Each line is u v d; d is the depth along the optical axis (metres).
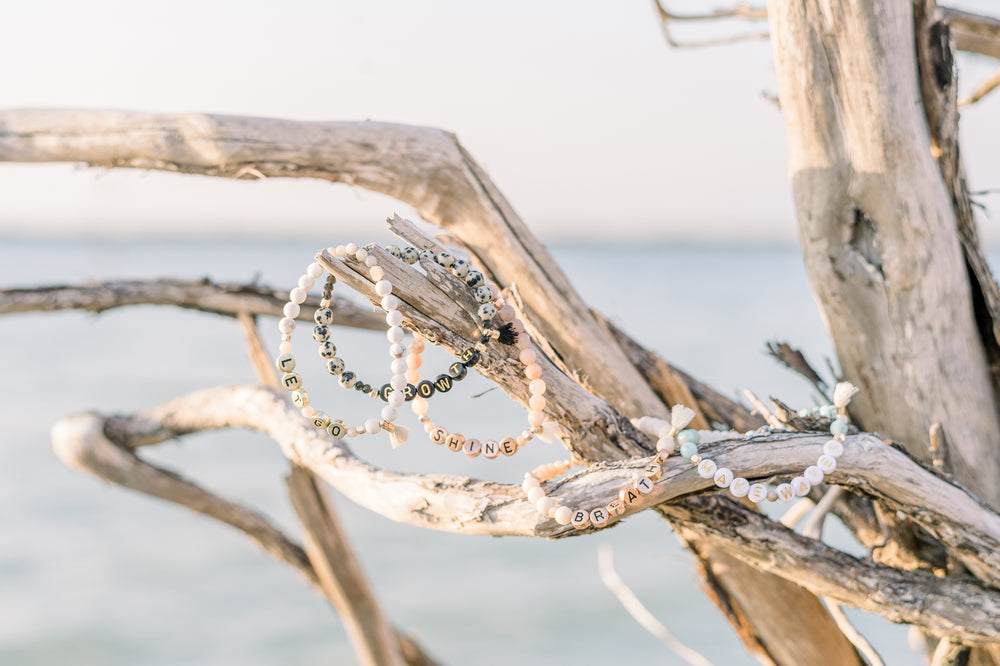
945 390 0.68
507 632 3.71
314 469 0.72
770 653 0.73
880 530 0.73
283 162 0.68
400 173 0.69
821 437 0.65
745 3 0.80
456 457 5.54
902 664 2.19
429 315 0.64
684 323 12.84
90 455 0.85
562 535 0.63
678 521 0.67
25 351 10.55
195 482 0.88
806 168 0.69
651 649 3.55
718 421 0.75
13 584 4.19
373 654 0.89
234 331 12.53
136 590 4.20
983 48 0.80
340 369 0.65
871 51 0.66
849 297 0.69
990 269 0.69
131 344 11.27
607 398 0.72
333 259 0.63
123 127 0.68
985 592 0.65
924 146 0.67
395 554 4.60
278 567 4.57
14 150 0.68
